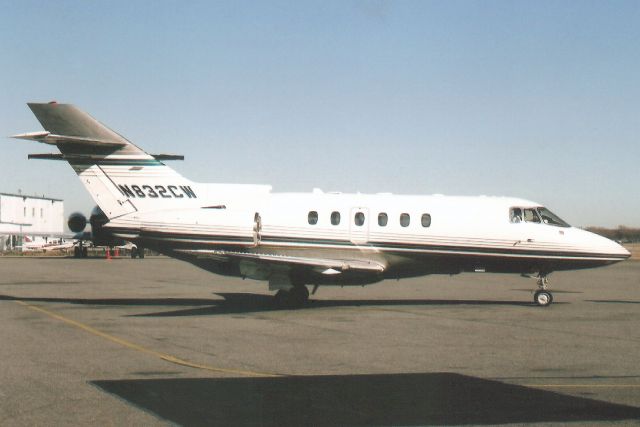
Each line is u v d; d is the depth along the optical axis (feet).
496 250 68.85
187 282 105.81
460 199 70.44
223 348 40.63
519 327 51.52
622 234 337.11
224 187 69.77
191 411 25.46
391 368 34.47
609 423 24.08
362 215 68.64
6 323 52.49
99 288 91.97
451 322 54.49
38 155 68.28
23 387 29.50
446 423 24.04
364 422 24.11
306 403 26.78
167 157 69.97
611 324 53.83
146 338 44.68
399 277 71.31
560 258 69.00
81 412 25.22
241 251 68.13
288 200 69.36
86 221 190.08
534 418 24.75
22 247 302.45
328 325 52.06
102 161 68.90
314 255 68.54
